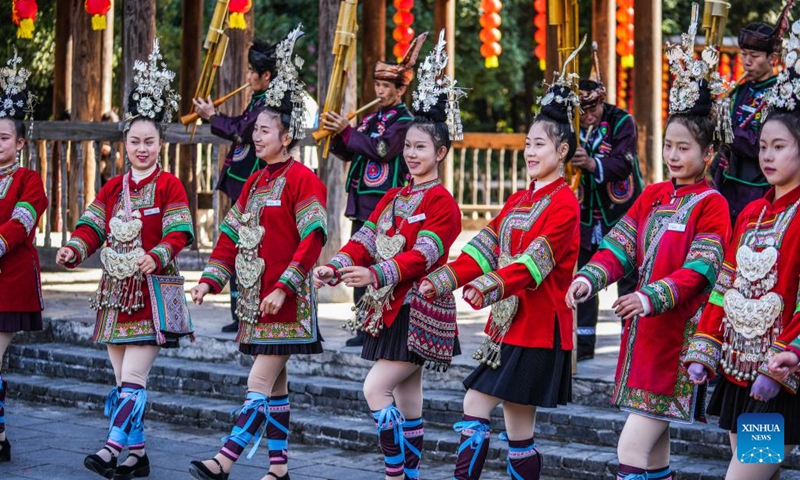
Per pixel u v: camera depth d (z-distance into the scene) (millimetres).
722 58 19391
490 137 18688
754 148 6957
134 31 12039
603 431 6922
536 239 5352
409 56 8320
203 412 8281
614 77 13164
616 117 8016
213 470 5980
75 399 9039
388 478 5953
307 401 8172
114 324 6605
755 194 7059
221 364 9031
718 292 4770
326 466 7090
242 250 6297
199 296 6301
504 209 5664
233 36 13469
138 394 6539
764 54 6969
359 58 20953
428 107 6004
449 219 5898
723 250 5000
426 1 22625
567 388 5500
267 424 6414
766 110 4793
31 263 7094
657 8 12445
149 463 7043
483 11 14766
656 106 12500
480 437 5484
